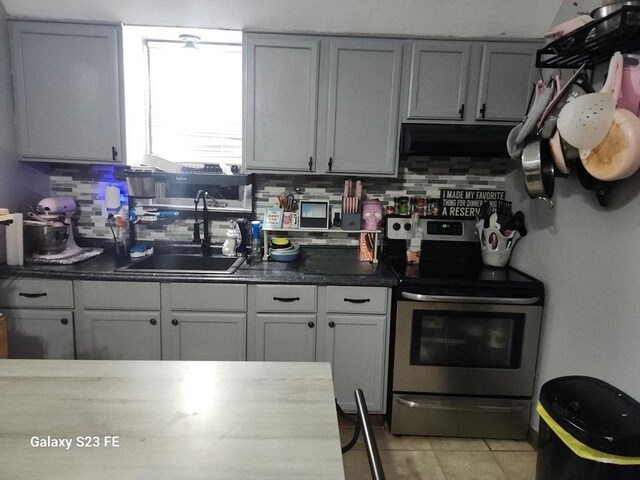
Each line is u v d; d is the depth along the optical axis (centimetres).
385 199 266
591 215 176
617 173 144
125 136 236
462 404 217
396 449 212
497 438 221
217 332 219
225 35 243
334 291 216
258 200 267
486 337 214
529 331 211
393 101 231
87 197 264
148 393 107
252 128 234
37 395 105
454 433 221
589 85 160
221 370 121
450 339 214
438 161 265
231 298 215
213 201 264
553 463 151
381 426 230
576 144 151
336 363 222
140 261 241
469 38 226
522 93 229
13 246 220
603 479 132
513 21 220
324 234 268
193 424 95
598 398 150
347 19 223
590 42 153
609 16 137
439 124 234
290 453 86
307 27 227
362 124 234
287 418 98
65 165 261
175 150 268
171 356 220
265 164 238
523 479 193
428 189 266
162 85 264
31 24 224
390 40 227
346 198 249
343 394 225
